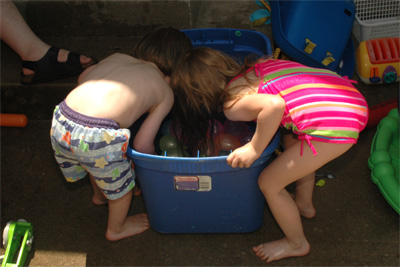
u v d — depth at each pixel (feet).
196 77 5.42
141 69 5.72
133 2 8.79
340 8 8.23
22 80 8.18
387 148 7.18
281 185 5.62
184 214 6.28
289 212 5.81
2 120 8.39
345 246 6.35
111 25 9.12
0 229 6.84
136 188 7.24
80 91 5.57
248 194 5.96
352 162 7.51
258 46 7.60
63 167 6.18
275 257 6.20
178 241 6.58
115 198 5.82
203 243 6.54
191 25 9.14
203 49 5.65
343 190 7.11
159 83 5.71
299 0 8.18
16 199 7.32
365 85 8.74
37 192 7.42
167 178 5.71
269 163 5.88
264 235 6.59
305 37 8.01
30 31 8.00
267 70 5.62
